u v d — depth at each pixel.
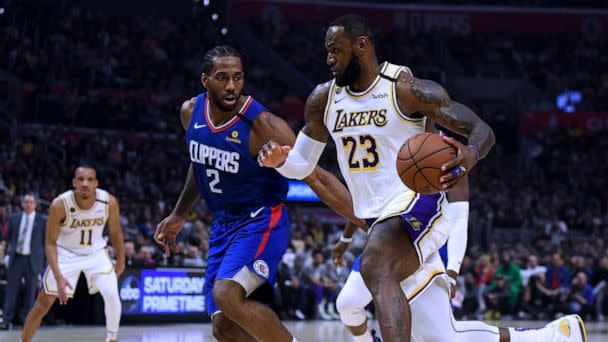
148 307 12.74
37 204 15.30
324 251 15.77
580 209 25.67
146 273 12.76
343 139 4.54
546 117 29.39
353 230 5.34
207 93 5.09
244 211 4.98
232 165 4.89
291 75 29.36
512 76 31.70
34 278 11.60
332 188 4.94
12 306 11.57
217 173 4.96
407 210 4.30
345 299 5.22
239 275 4.73
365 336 5.49
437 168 3.88
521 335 4.84
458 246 5.30
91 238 7.63
